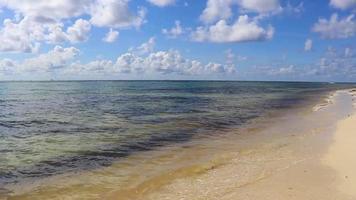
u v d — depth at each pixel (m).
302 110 43.69
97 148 20.44
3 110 43.69
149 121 32.22
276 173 14.91
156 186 13.71
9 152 19.56
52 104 53.22
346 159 16.70
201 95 83.12
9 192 13.20
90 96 77.00
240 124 30.88
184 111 41.81
